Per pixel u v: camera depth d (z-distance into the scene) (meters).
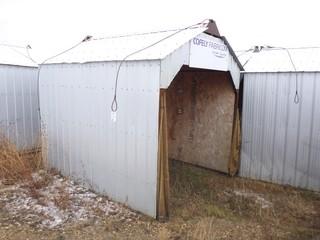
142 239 4.11
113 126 5.16
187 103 8.22
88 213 4.82
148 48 5.05
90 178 5.77
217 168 7.64
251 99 7.04
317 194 6.19
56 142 6.50
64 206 4.93
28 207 4.91
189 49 5.04
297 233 4.48
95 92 5.43
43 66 6.51
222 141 7.50
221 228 4.55
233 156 7.19
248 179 7.13
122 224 4.50
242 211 5.23
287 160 6.68
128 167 4.99
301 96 6.39
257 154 7.07
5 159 6.02
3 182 5.72
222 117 7.45
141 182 4.81
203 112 7.87
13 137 7.55
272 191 6.34
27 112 7.88
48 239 4.01
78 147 5.95
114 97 5.07
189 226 4.55
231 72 6.63
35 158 6.82
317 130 6.26
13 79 7.53
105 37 7.44
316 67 6.27
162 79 4.42
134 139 4.83
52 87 6.38
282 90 6.62
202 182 6.73
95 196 5.49
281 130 6.71
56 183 5.98
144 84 4.59
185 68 7.61
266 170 6.98
